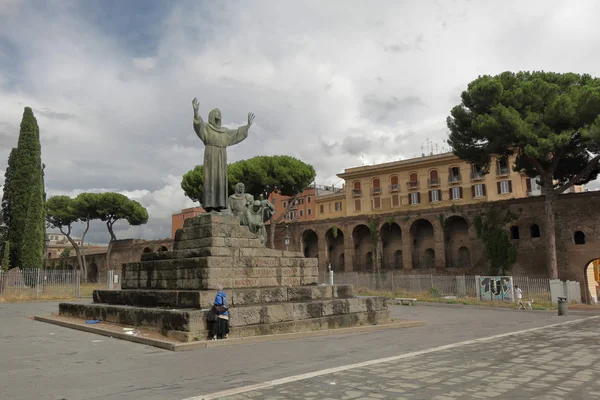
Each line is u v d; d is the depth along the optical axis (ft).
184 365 33.04
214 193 58.23
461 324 65.57
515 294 116.37
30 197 162.09
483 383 27.32
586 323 66.95
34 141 170.30
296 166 187.11
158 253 57.67
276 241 218.59
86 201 239.91
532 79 129.80
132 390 25.96
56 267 310.04
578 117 115.75
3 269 143.13
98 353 38.14
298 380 28.14
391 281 148.25
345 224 200.85
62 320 60.95
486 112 130.21
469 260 181.78
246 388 26.17
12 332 52.85
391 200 244.22
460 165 226.38
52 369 31.96
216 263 49.75
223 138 59.88
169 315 44.42
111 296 59.88
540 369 31.45
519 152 132.05
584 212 137.90
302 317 50.42
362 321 56.65
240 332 44.96
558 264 140.46
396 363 33.65
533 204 149.18
